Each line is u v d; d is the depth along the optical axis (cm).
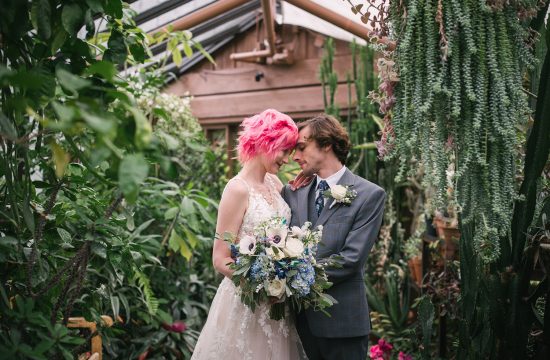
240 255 190
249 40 517
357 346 210
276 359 206
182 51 465
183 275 350
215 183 427
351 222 211
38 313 133
